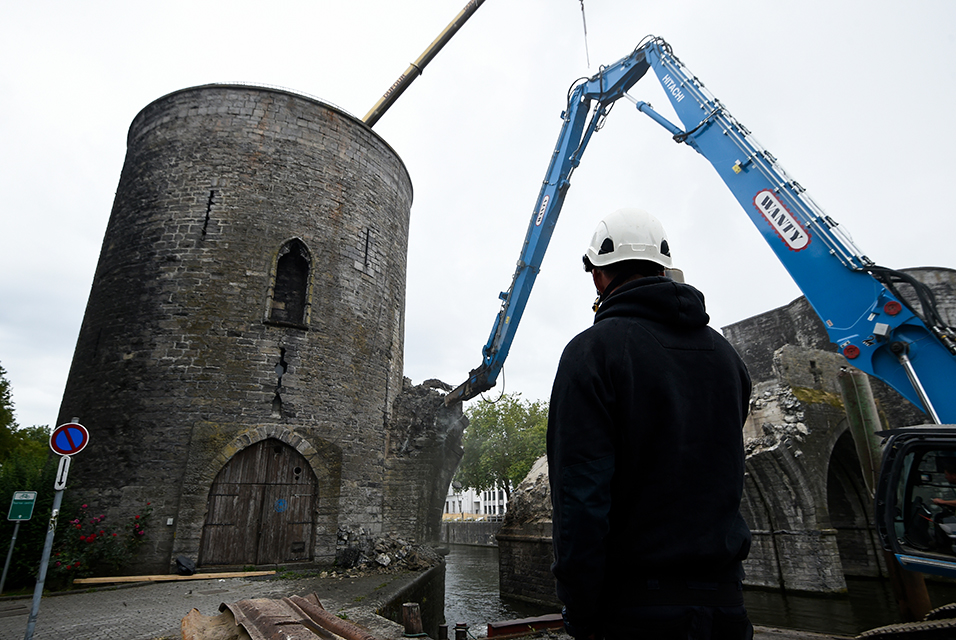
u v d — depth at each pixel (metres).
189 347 13.84
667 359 1.57
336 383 15.38
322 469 14.26
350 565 13.34
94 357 14.36
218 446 13.27
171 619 7.65
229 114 16.11
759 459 17.64
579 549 1.34
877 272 7.30
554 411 1.58
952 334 6.60
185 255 14.59
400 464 18.12
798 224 8.34
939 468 3.75
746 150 9.35
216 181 15.38
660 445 1.48
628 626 1.38
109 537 11.97
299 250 15.87
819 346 24.33
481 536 45.91
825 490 16.84
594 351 1.57
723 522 1.43
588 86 14.65
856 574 19.66
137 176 16.08
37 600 6.04
